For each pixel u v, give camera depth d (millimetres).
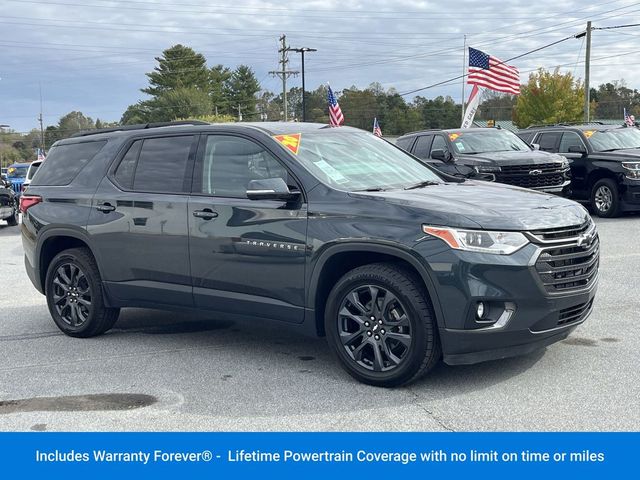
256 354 5711
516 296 4414
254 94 110125
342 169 5344
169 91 94000
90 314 6281
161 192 5816
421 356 4582
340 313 4902
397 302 4656
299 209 5047
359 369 4855
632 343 5605
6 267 11016
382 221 4699
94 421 4383
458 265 4410
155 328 6691
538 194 5207
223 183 5516
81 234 6246
